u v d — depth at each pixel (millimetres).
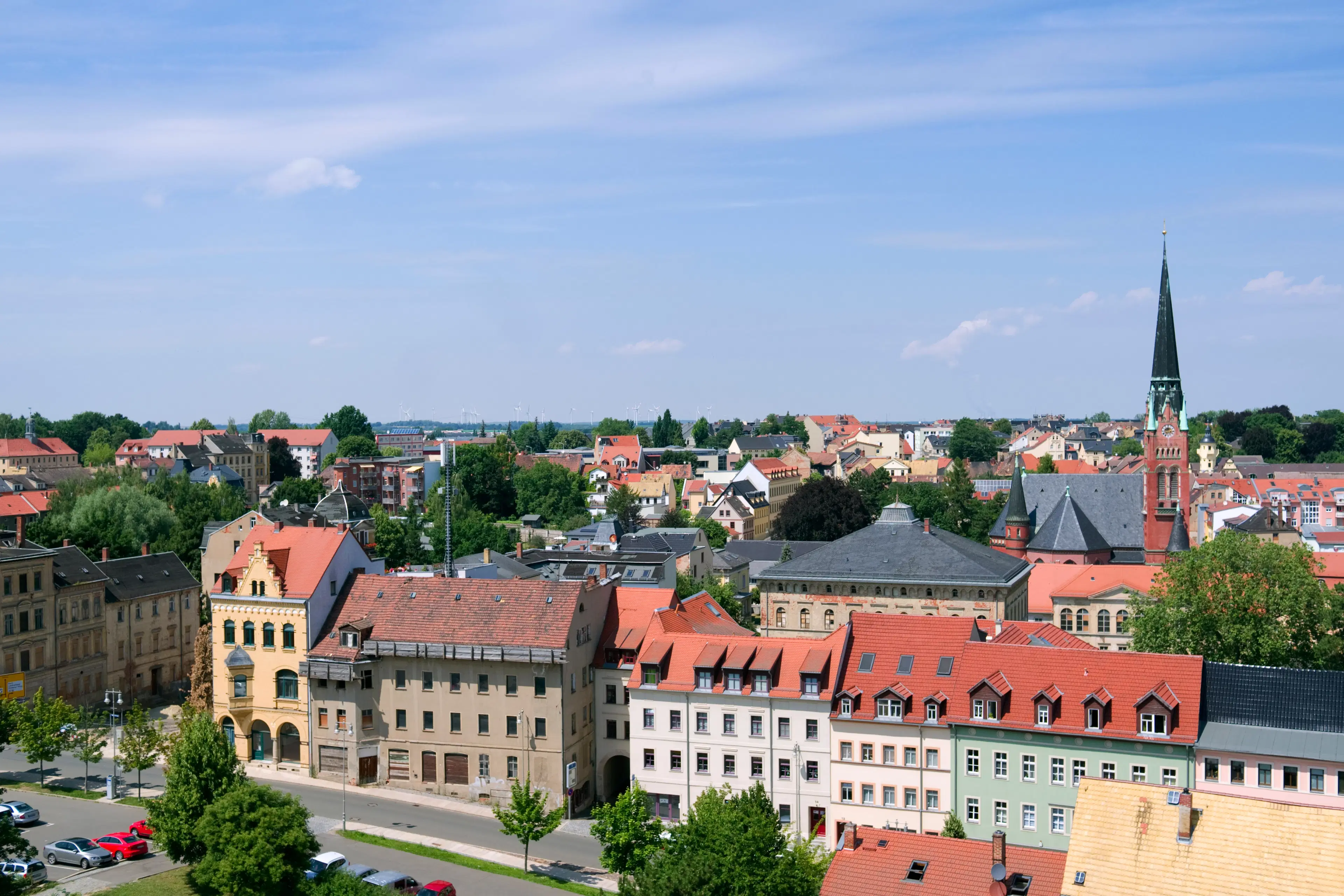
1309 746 82312
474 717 102438
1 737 102125
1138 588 160375
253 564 109188
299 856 74562
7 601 121188
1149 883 52906
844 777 93812
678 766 99250
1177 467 185625
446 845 90125
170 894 76188
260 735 110875
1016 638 99812
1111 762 86438
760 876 64562
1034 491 193000
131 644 139625
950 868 59500
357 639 105625
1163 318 187875
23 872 77250
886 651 96375
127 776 106312
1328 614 116125
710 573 195750
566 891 80500
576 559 169000
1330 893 49969
